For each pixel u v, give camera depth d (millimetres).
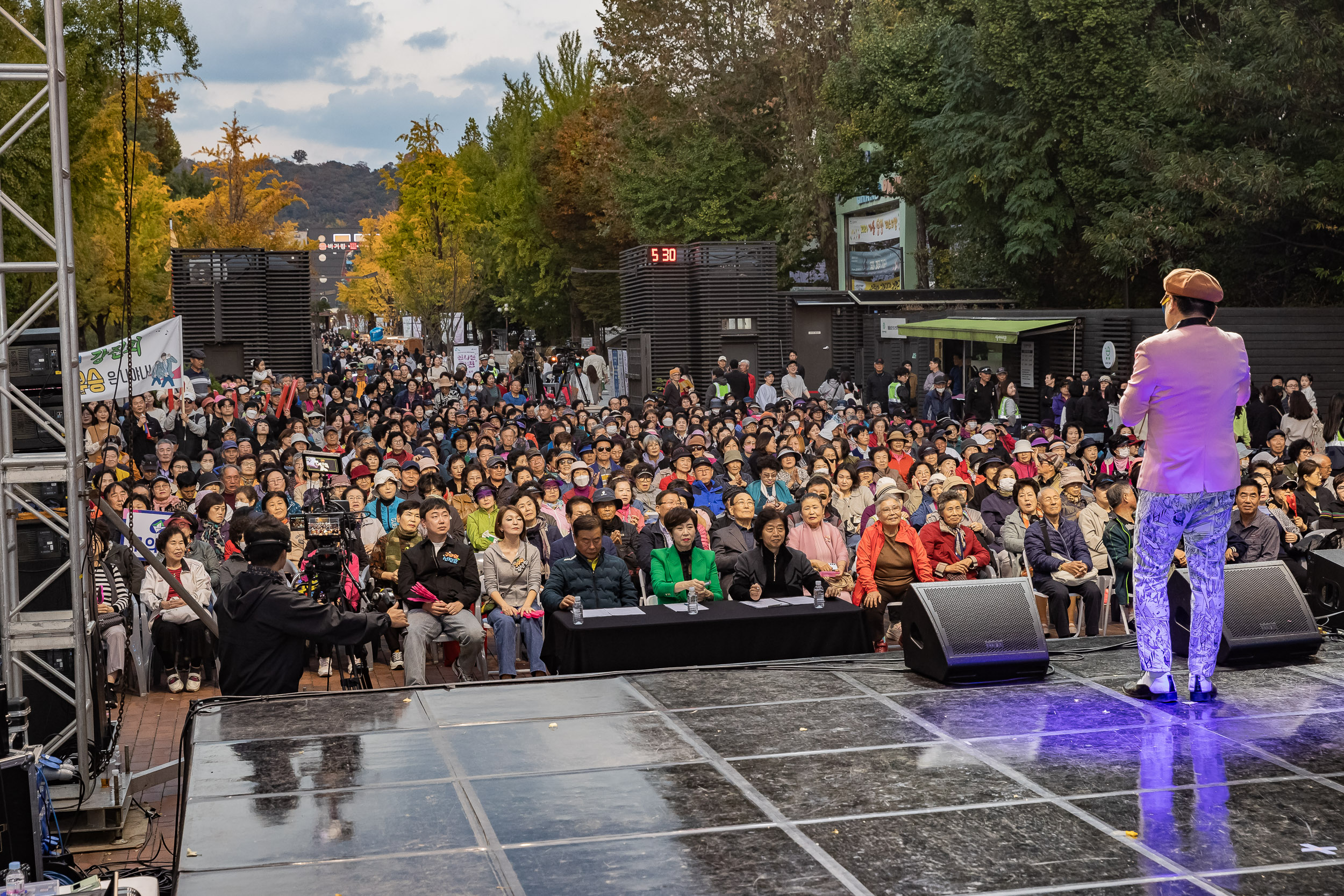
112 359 14367
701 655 8570
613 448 16312
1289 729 5609
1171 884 4035
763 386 29391
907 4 36469
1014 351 29391
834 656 7328
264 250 39781
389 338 107062
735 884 4051
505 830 4520
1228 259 28391
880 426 18547
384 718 6016
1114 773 5074
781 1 42312
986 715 5949
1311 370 25781
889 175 40875
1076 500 11867
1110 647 7277
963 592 6762
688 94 46438
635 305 40031
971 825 4547
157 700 10398
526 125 65625
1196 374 5695
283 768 5246
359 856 4289
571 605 8898
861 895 3961
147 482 12359
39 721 7320
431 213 59938
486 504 12172
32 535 7293
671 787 4980
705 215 45562
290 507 11797
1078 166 30203
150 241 42031
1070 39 29234
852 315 37938
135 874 5855
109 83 22594
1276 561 7113
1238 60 25875
